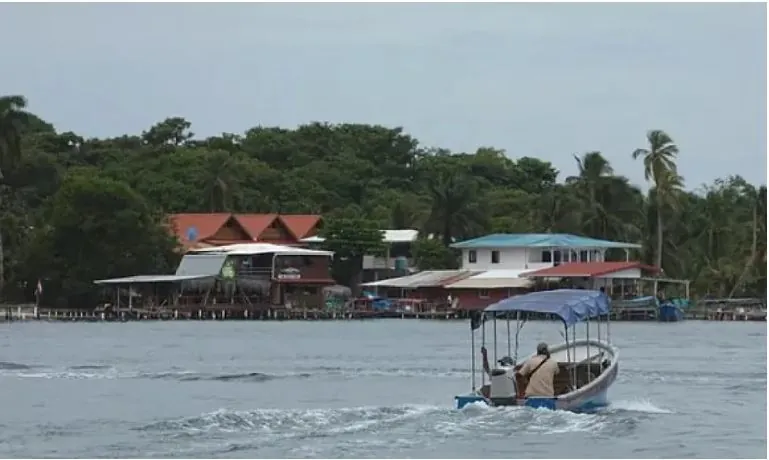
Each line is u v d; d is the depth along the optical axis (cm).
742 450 5359
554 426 5609
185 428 5588
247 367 9250
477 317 6106
